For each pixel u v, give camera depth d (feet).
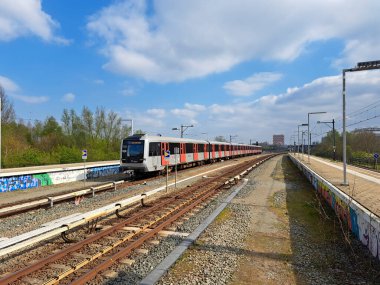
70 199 52.39
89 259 22.88
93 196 54.49
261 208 43.93
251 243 28.19
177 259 23.88
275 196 54.24
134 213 39.32
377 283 20.20
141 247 26.53
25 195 59.47
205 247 26.86
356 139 180.14
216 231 31.76
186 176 88.33
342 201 36.88
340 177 63.77
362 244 27.96
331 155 182.29
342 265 23.32
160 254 24.89
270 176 90.12
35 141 158.81
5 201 53.01
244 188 63.72
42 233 27.48
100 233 28.68
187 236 29.58
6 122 136.05
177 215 37.24
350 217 32.78
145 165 78.95
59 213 41.09
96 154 148.77
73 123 175.73
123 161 80.48
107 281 20.01
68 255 24.17
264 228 33.35
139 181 75.51
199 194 54.65
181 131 158.61
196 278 20.59
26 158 106.32
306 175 86.22
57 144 156.25
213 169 113.70
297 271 22.08
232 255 25.02
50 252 25.21
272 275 21.31
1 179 64.13
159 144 87.25
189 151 115.03
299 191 61.05
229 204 46.50
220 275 21.09
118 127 186.50
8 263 23.29
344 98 50.83
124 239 27.84
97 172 92.07
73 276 20.57
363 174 71.05
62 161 122.72
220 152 168.14
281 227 33.88
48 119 171.94
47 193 61.62
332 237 30.32
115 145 182.60
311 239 29.73
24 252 25.61
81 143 169.27
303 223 35.83
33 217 39.09
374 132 175.94
